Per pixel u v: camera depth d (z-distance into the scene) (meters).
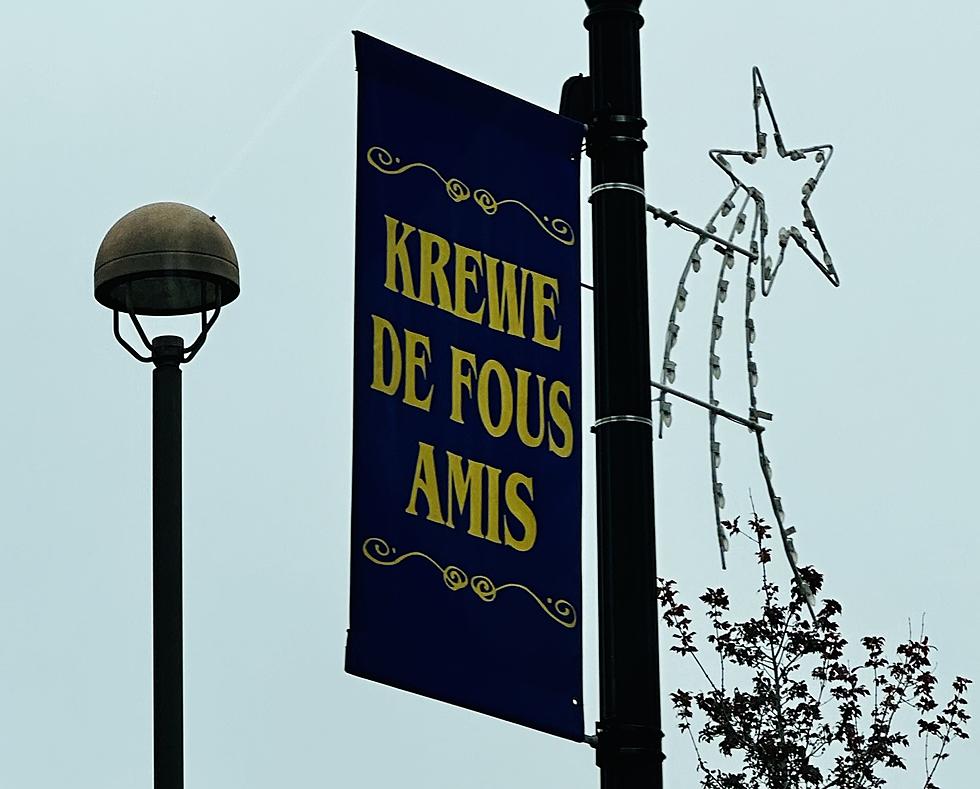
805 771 24.31
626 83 11.82
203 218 11.80
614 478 11.17
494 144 11.70
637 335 11.40
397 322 11.09
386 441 10.88
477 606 10.87
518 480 11.20
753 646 24.86
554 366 11.51
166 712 10.79
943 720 24.88
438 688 10.62
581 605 11.16
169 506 11.19
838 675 24.81
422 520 10.84
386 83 11.46
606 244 11.57
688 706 24.81
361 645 10.51
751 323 13.19
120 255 11.60
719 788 24.42
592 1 11.97
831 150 14.02
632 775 10.68
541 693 10.88
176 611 10.98
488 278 11.46
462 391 11.18
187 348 11.70
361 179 11.23
